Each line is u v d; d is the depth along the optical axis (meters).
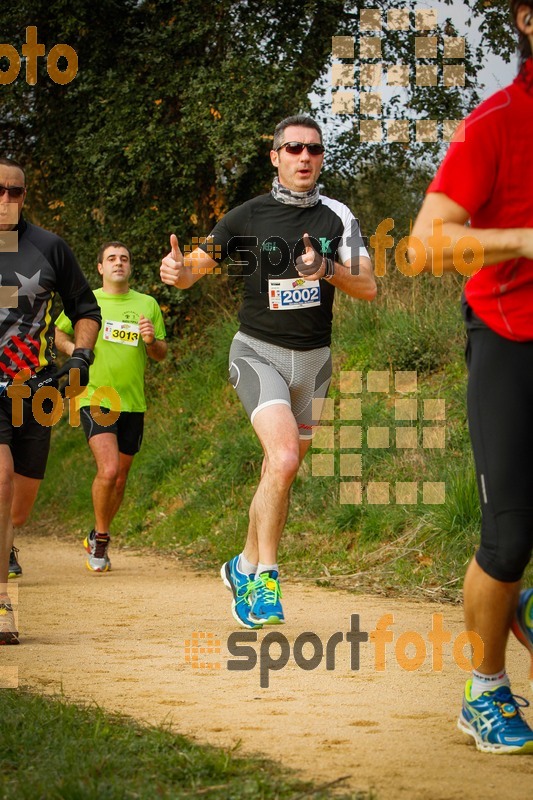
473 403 3.79
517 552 3.72
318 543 11.02
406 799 3.17
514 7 3.64
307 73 17.94
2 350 6.31
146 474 15.41
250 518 6.51
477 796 3.21
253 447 14.06
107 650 6.03
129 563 12.05
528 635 3.93
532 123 3.58
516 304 3.67
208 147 17.72
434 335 13.66
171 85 18.12
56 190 19.98
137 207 18.95
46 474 18.38
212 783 3.33
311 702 4.64
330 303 6.75
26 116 19.83
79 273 6.66
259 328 6.66
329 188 18.09
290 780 3.35
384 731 4.09
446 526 9.92
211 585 9.80
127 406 11.12
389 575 9.73
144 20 18.89
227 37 18.34
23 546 14.54
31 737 3.81
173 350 18.61
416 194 17.80
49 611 7.85
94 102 18.59
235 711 4.45
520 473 3.70
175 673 5.32
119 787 3.18
